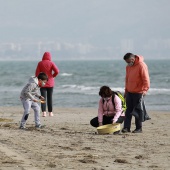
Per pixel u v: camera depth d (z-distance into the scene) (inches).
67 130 1486.2
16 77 7229.3
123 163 957.8
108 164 943.7
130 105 1453.0
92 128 1542.8
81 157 1013.8
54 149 1112.8
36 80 1528.1
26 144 1180.5
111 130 1392.7
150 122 1764.3
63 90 4220.0
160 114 2103.8
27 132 1414.9
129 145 1188.5
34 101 1519.4
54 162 951.0
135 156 1033.5
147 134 1402.6
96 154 1055.0
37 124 1535.4
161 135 1380.4
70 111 2209.6
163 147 1159.0
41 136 1332.4
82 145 1182.3
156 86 4869.6
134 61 1444.4
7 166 903.7
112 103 1425.9
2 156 1007.0
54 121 1753.2
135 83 1437.0
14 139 1263.5
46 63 1886.1
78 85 5157.5
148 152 1087.6
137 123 1444.4
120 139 1293.1
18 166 904.9
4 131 1425.9
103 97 1429.6
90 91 4040.4
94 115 1991.9
